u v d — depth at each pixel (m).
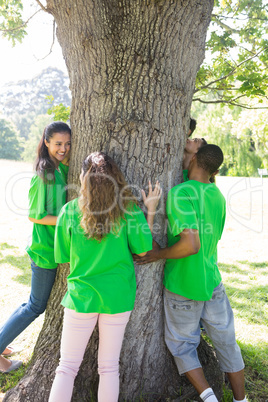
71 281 2.01
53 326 2.48
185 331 2.29
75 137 2.38
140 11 2.10
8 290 4.50
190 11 2.15
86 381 2.34
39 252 2.44
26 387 2.29
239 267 5.67
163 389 2.44
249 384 2.73
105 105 2.20
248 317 3.86
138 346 2.34
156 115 2.19
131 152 2.20
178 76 2.24
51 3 2.30
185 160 2.56
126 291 1.97
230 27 4.22
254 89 3.71
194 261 2.20
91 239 1.94
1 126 62.28
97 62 2.20
